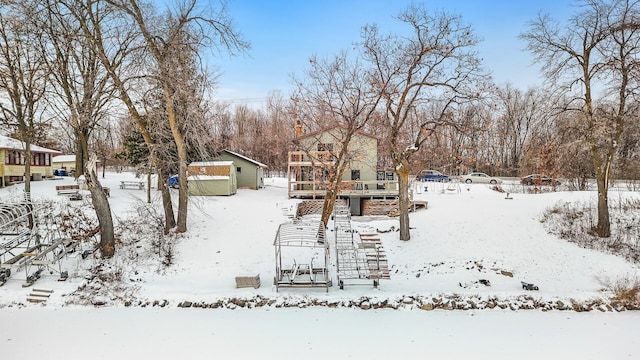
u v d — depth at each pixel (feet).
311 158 60.13
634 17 47.29
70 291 42.19
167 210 60.54
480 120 56.13
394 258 53.21
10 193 73.67
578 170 95.45
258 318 38.09
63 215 62.44
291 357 30.76
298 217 69.56
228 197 89.76
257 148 195.83
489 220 64.13
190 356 30.86
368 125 73.67
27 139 60.39
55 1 49.47
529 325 36.35
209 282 46.52
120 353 31.24
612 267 47.57
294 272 45.98
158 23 52.47
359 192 86.74
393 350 31.81
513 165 165.99
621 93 49.93
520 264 50.39
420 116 62.49
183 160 59.82
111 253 51.57
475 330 35.37
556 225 59.77
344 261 49.55
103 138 143.13
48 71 60.70
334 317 38.19
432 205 77.56
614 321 36.94
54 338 33.65
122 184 91.76
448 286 45.37
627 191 75.31
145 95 56.29
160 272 48.73
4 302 40.11
